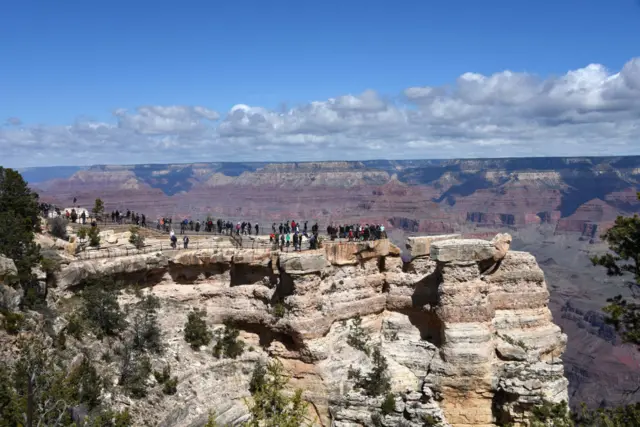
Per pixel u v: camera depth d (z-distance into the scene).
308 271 54.00
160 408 47.44
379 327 60.16
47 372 41.09
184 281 60.31
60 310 50.56
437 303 56.75
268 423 39.91
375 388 52.88
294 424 39.12
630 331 40.44
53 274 52.22
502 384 52.75
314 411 52.50
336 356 54.78
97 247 61.81
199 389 50.84
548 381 52.59
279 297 56.59
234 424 48.88
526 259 59.28
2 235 49.84
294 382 53.50
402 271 62.56
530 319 58.59
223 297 58.81
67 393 39.12
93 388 43.72
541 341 57.84
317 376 52.88
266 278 58.25
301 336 53.19
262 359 55.12
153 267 58.38
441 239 62.44
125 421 42.59
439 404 53.38
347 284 58.66
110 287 54.12
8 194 61.38
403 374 55.38
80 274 53.56
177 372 51.00
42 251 54.66
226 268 60.00
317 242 59.97
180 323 56.09
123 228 74.38
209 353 54.56
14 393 36.25
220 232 74.19
